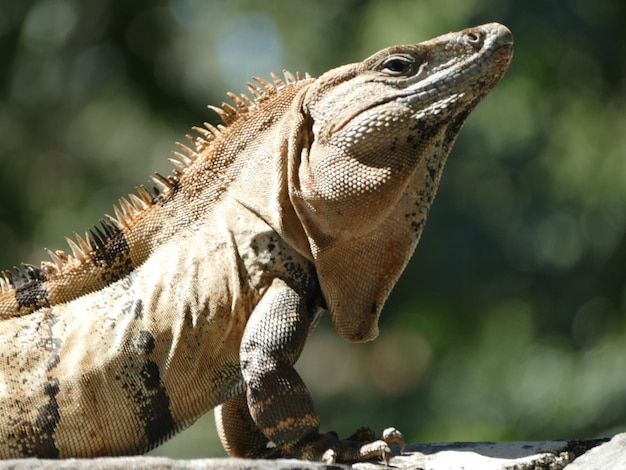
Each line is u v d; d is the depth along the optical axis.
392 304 18.95
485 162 18.42
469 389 17.86
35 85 21.05
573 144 18.44
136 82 21.64
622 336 16.94
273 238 7.60
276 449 8.15
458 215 18.27
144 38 21.67
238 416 8.09
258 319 7.32
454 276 18.30
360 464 7.09
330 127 7.50
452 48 7.55
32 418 7.39
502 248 18.20
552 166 18.25
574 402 16.58
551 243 18.12
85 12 21.27
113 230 7.84
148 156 22.16
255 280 7.54
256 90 8.05
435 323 18.56
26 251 20.72
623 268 17.53
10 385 7.43
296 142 7.62
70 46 21.27
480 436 16.78
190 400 7.57
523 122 18.31
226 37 24.55
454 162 18.48
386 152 7.39
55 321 7.63
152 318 7.55
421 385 18.86
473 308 18.39
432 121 7.45
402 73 7.52
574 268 17.92
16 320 7.66
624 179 17.95
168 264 7.68
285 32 23.88
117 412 7.46
